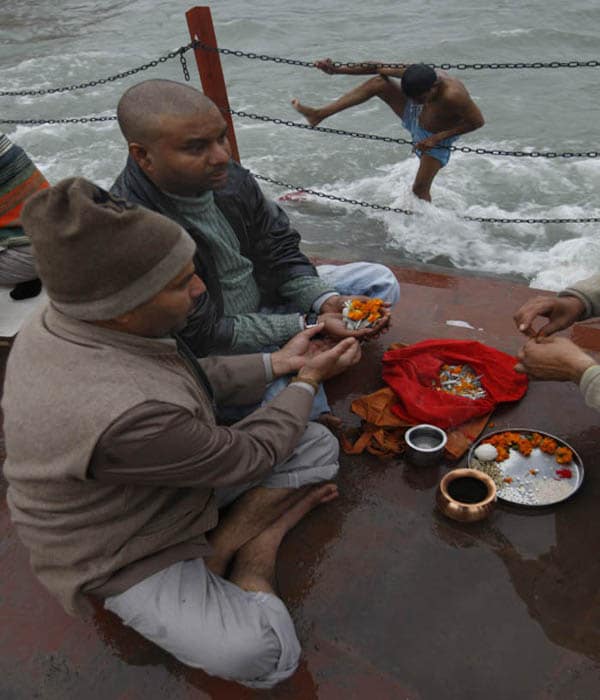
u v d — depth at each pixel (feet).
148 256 5.29
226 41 42.88
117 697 6.67
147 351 5.85
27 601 7.55
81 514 5.89
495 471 8.50
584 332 10.97
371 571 7.58
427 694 6.48
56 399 5.41
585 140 27.55
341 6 48.14
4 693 6.79
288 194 24.21
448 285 12.48
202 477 6.06
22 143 30.45
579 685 6.42
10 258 10.29
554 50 38.14
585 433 9.03
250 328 8.87
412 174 25.12
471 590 7.30
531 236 20.92
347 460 8.96
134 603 6.12
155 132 7.43
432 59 37.99
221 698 6.59
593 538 7.71
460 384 9.73
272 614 6.35
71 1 56.08
